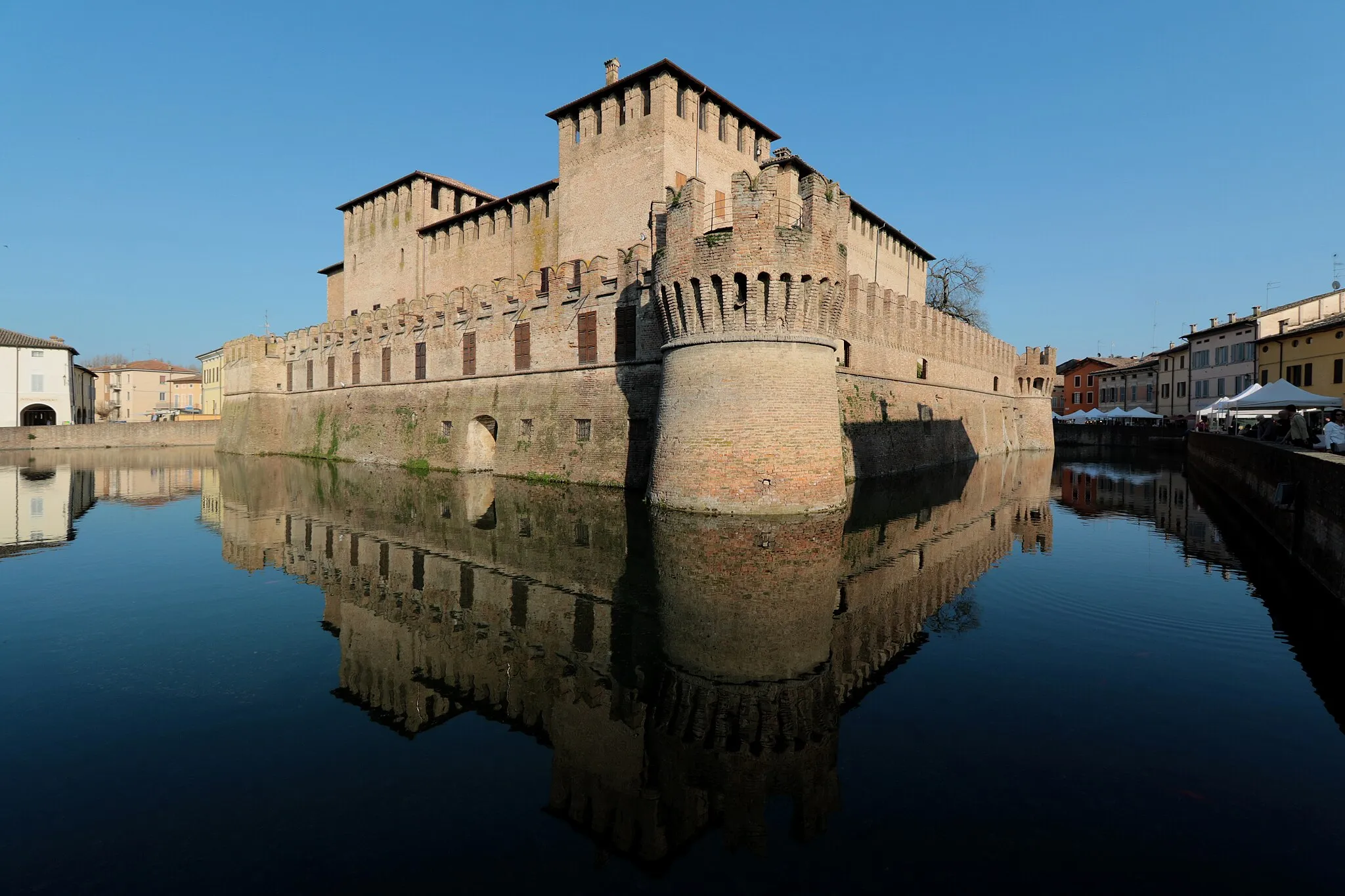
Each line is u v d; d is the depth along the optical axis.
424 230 53.91
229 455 61.53
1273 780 7.53
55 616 13.75
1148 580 16.56
